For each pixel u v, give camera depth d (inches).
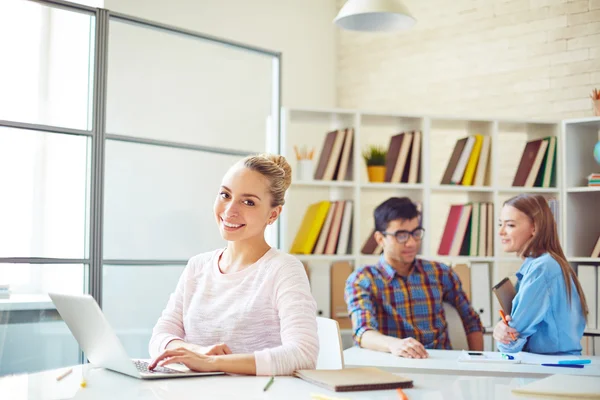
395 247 137.2
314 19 238.1
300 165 170.9
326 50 241.3
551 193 174.2
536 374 89.9
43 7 143.6
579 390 58.2
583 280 159.9
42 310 136.3
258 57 215.6
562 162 172.2
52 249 137.7
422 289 139.9
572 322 116.6
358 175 171.0
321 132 232.7
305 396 55.9
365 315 130.4
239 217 77.4
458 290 142.6
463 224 172.4
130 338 157.9
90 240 141.1
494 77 206.8
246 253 79.9
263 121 213.3
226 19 213.6
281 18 228.4
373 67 233.8
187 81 196.9
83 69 142.1
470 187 171.6
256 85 214.1
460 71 213.9
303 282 76.4
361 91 236.8
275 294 76.0
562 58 193.9
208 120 199.5
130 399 54.7
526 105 200.1
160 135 188.7
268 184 78.3
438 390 60.2
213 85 202.4
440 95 218.1
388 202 138.9
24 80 141.6
